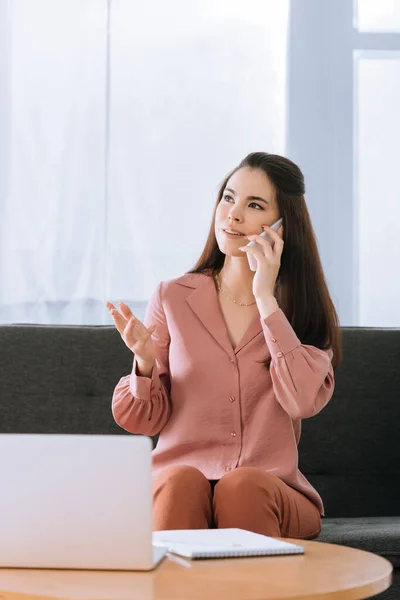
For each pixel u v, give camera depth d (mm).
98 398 2680
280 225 2354
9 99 3559
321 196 3650
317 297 2400
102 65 3586
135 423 2244
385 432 2775
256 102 3629
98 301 3527
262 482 1918
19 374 2658
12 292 3508
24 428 2637
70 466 1422
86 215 3545
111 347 2703
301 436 2742
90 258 3533
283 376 2195
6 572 1397
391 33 3703
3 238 3512
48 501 1421
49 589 1281
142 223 3562
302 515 2098
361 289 3654
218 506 1896
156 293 2428
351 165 3664
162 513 1863
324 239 3643
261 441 2240
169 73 3605
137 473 1416
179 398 2293
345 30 3684
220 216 2352
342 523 2510
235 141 3617
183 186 3586
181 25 3617
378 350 2801
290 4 3650
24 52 3572
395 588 2215
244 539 1604
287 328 2219
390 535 2227
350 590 1296
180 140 3598
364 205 3662
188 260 3568
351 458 2754
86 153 3561
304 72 3654
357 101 3684
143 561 1401
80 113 3572
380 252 3660
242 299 2369
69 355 2686
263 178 2350
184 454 2271
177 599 1221
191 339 2318
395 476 2781
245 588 1284
